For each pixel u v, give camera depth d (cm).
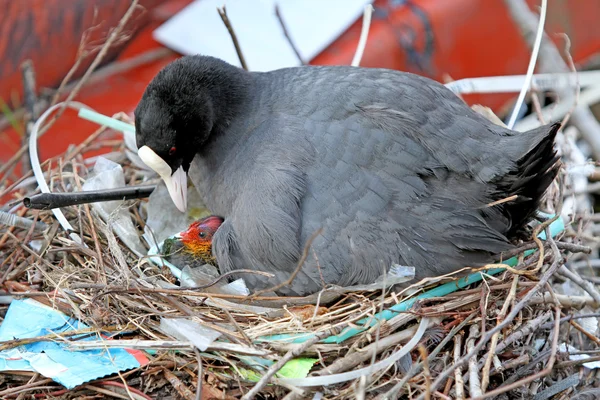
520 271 559
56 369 566
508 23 956
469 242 569
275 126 620
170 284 633
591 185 773
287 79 648
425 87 610
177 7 967
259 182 604
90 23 920
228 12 952
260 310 593
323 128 598
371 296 595
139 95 895
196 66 639
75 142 883
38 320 611
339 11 944
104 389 567
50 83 904
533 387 587
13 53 904
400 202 571
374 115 588
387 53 903
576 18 1005
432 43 920
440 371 554
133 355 579
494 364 551
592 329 677
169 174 638
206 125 638
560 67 855
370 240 571
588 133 850
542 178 578
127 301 600
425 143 579
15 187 746
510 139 588
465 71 935
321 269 581
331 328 555
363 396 509
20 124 891
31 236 689
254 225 595
